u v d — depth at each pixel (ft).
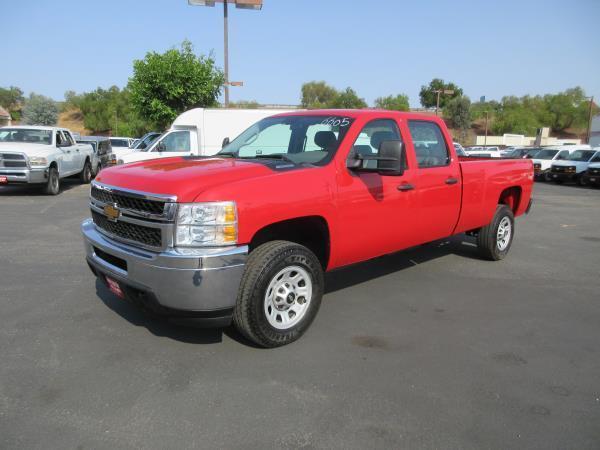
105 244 12.62
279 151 15.72
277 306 12.73
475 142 277.03
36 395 10.40
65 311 15.03
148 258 11.34
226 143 18.92
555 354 13.04
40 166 42.47
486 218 20.72
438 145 17.79
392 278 19.56
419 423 9.78
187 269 10.95
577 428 9.73
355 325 14.66
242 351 12.68
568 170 74.64
